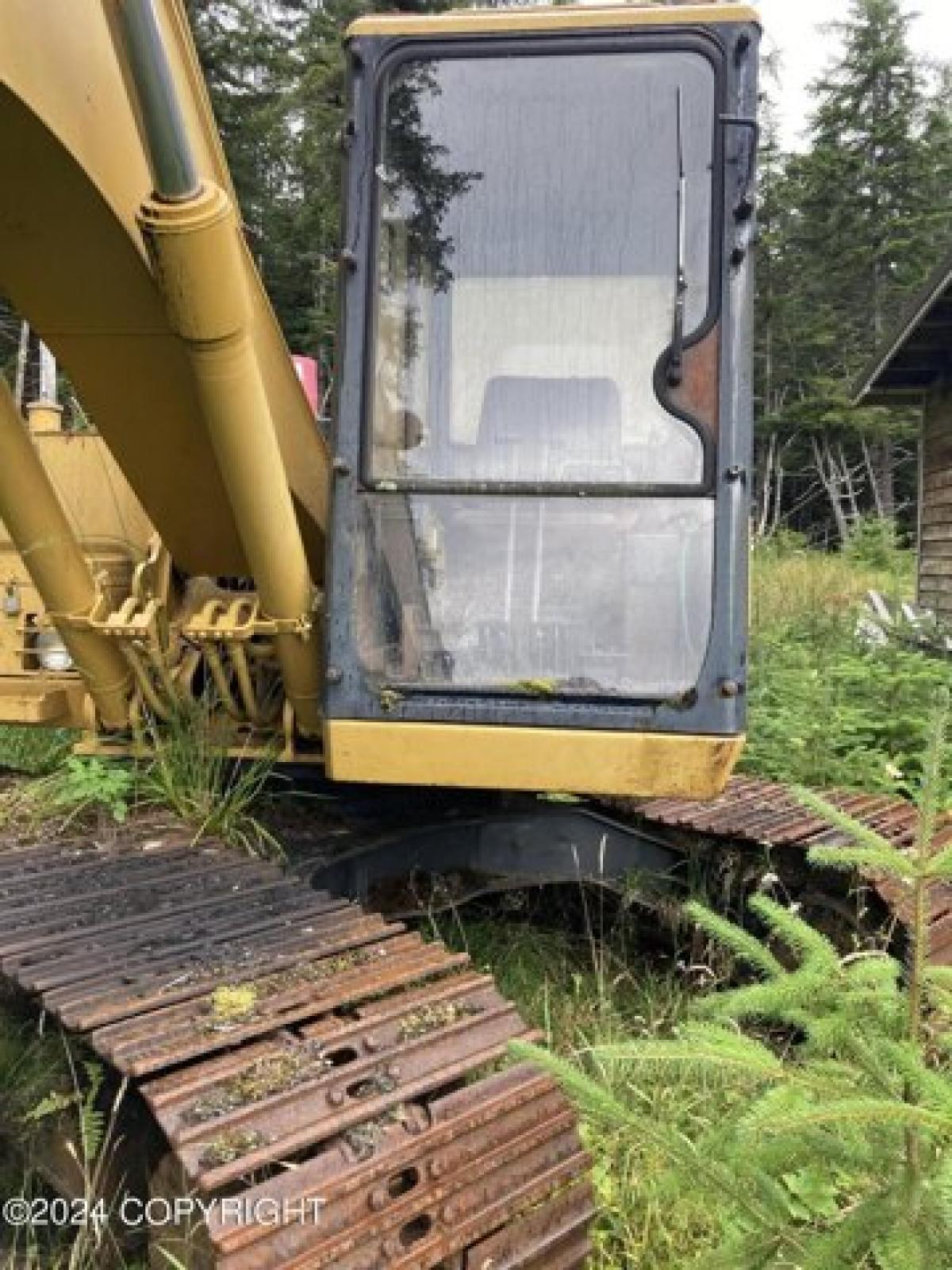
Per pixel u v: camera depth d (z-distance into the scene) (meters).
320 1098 1.96
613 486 2.79
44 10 2.14
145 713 3.37
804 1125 1.55
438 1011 2.25
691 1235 2.37
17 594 3.79
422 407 2.87
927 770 1.95
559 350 2.86
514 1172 2.08
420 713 2.77
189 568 3.30
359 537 2.83
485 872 3.60
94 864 2.95
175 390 2.83
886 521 19.36
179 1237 1.93
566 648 2.80
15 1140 2.58
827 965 1.88
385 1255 1.87
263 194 21.70
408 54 2.87
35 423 4.20
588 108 2.86
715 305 2.80
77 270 2.55
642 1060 1.83
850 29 35.72
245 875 2.89
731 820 3.73
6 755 4.50
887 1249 1.55
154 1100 1.88
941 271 9.99
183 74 2.57
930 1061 1.85
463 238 2.88
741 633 2.75
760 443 33.22
